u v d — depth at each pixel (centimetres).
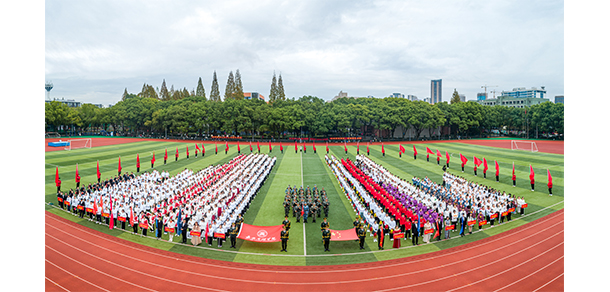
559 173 4919
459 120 11662
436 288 1859
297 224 2866
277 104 11912
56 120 11669
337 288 1858
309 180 4600
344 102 12412
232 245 2392
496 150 7969
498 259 2214
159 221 2533
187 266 2102
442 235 2648
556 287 1861
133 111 12200
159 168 5419
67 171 4966
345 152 7275
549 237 2573
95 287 1855
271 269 2070
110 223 2728
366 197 3167
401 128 12438
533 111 12231
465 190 3434
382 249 2377
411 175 4953
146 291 1820
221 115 11175
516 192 3906
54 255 2238
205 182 3838
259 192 3938
